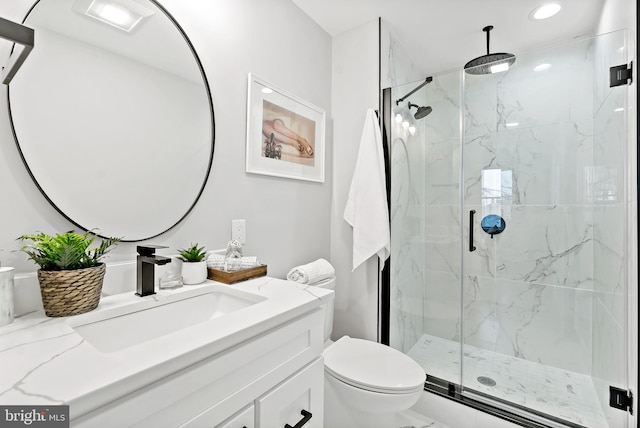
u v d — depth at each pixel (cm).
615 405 145
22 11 79
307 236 185
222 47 132
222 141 132
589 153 177
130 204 101
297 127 175
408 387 121
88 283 78
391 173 196
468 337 222
